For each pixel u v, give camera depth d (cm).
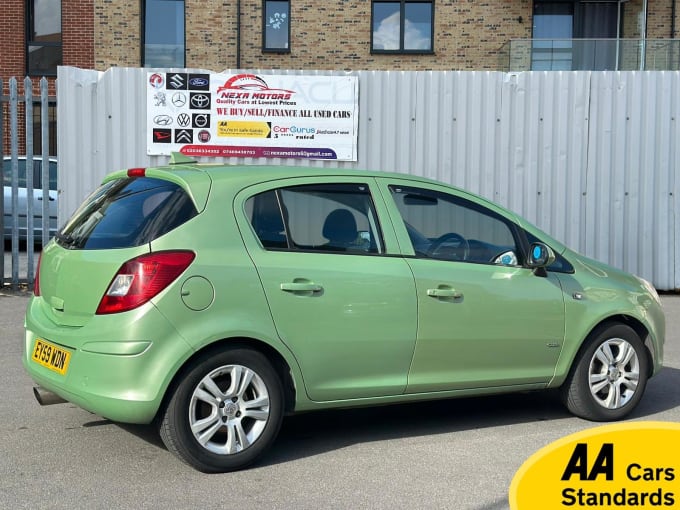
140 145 996
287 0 1853
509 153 1038
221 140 1004
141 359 412
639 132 1047
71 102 981
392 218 495
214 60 1850
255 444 444
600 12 1892
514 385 525
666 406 604
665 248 1059
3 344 749
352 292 466
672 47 1698
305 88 1008
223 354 431
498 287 511
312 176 480
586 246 1052
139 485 422
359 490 421
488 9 1853
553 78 1037
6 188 1308
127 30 1841
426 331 487
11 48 1880
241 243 445
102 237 447
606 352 550
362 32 1847
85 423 529
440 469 456
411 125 1025
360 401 478
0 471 441
